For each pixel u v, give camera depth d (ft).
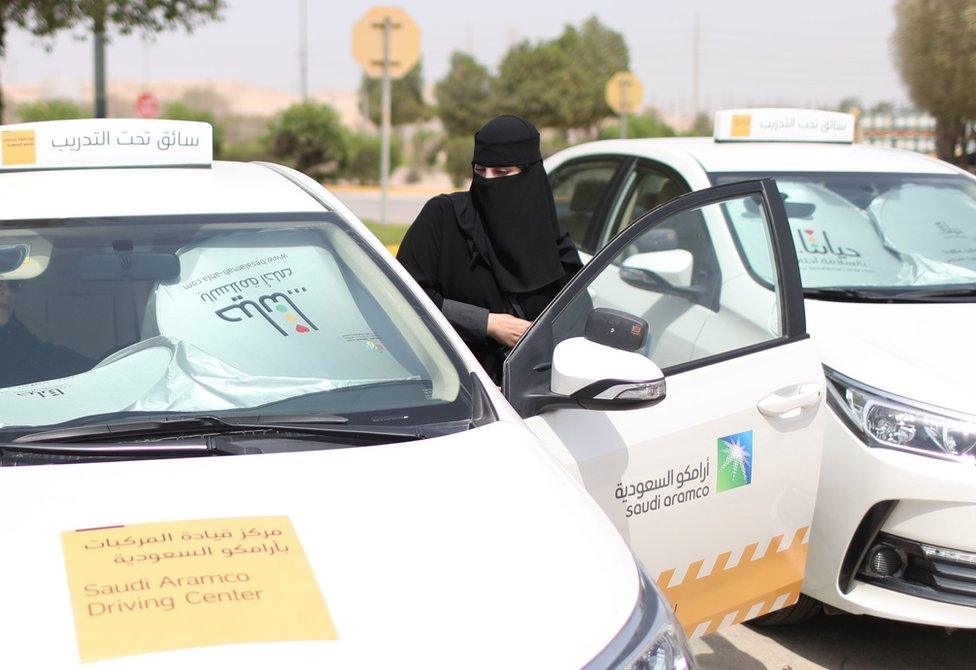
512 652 6.41
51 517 7.15
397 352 9.55
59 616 6.31
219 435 8.33
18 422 8.35
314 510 7.42
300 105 126.82
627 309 12.09
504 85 160.56
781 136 18.93
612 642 6.71
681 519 10.70
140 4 36.45
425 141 147.33
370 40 42.83
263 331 9.49
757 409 11.03
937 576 12.20
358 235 10.65
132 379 8.91
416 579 6.86
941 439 12.21
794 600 12.01
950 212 17.20
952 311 14.75
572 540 7.49
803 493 11.57
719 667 13.01
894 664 13.24
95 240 9.89
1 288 9.35
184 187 10.91
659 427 10.44
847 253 16.05
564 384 9.29
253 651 6.16
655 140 19.29
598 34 180.75
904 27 51.42
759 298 11.76
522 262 12.64
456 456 8.26
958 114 51.21
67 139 11.43
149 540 6.99
